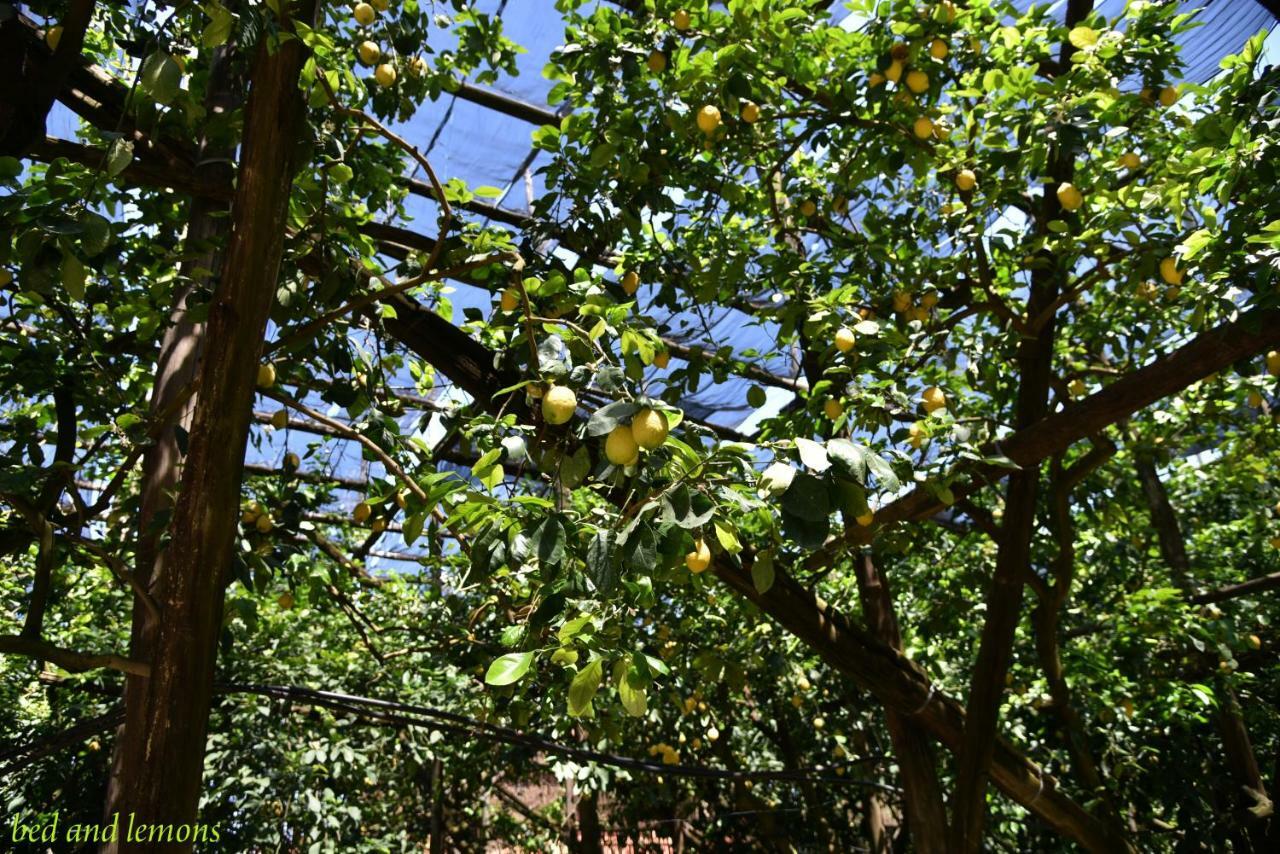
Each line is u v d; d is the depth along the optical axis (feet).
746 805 20.94
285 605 9.48
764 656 13.20
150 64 4.52
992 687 10.37
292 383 8.51
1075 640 14.83
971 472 8.61
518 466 6.14
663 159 8.73
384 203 8.95
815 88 8.96
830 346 8.84
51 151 7.29
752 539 8.82
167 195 8.51
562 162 8.87
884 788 12.12
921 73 8.48
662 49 8.50
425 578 15.51
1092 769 11.88
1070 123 7.90
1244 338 7.47
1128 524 14.30
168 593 4.21
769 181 10.14
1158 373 8.07
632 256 9.55
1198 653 14.26
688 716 15.31
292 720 16.21
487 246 5.59
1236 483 17.76
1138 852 11.93
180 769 4.03
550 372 4.42
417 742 16.12
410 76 8.75
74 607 17.04
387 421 7.80
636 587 5.14
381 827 21.86
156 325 7.48
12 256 4.45
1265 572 17.71
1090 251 8.96
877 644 10.80
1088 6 10.54
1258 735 16.92
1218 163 7.10
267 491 9.36
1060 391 10.82
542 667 7.32
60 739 9.06
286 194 4.56
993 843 15.97
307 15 5.26
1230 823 12.83
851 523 9.81
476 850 23.40
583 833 22.63
